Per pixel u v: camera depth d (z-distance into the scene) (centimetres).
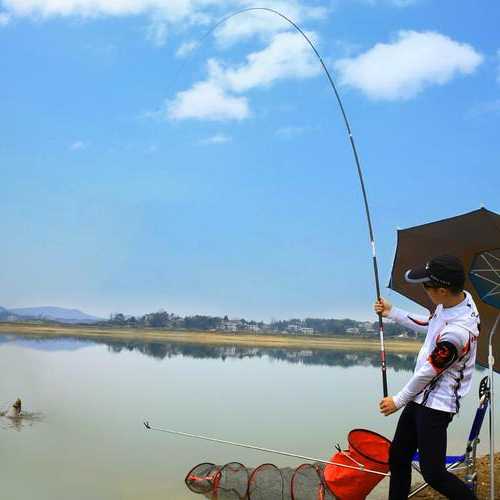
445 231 532
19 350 2072
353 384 1434
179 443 788
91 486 598
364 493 503
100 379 1385
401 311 488
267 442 812
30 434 810
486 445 814
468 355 410
